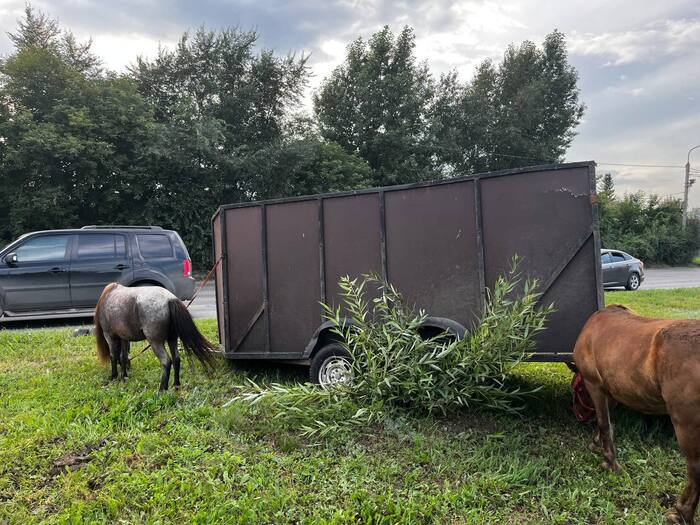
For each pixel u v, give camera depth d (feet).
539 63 121.39
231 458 11.12
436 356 13.16
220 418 13.44
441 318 14.62
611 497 9.88
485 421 13.61
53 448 11.93
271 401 14.48
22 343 23.76
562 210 13.08
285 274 17.53
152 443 11.90
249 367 19.49
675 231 117.19
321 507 9.22
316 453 11.67
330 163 83.56
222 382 17.67
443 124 110.63
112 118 62.75
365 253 16.02
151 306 16.19
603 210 121.19
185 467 10.78
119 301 16.88
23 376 18.28
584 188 12.84
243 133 78.23
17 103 59.21
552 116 121.70
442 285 14.79
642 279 52.85
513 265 13.25
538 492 9.95
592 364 10.69
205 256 70.54
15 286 28.53
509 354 12.51
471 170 114.52
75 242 30.25
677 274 83.35
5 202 59.06
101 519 9.05
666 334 8.47
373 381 13.52
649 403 9.17
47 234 29.96
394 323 13.61
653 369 8.61
